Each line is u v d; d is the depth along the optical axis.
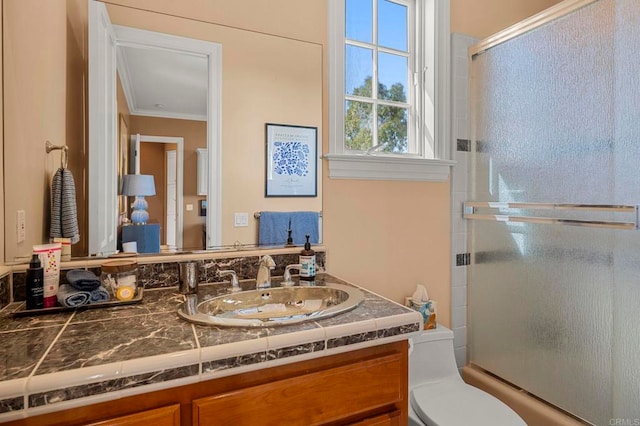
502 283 1.89
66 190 1.18
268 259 1.31
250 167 1.48
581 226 1.56
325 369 0.86
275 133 1.53
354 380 0.89
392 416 0.94
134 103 1.31
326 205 1.63
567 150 1.62
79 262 1.18
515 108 1.82
